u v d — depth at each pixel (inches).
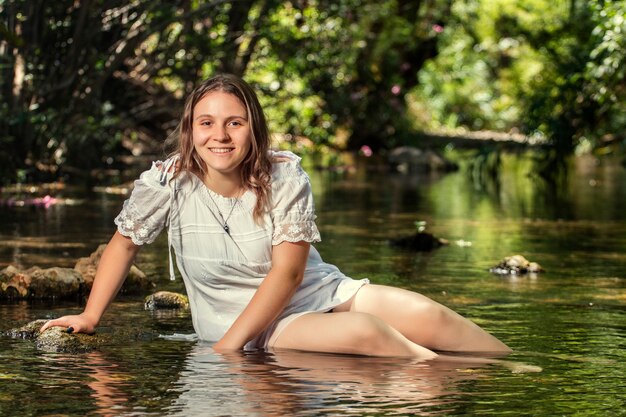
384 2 850.8
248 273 183.5
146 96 702.5
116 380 154.4
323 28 732.7
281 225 181.0
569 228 384.2
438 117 1289.4
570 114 604.7
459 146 1027.3
